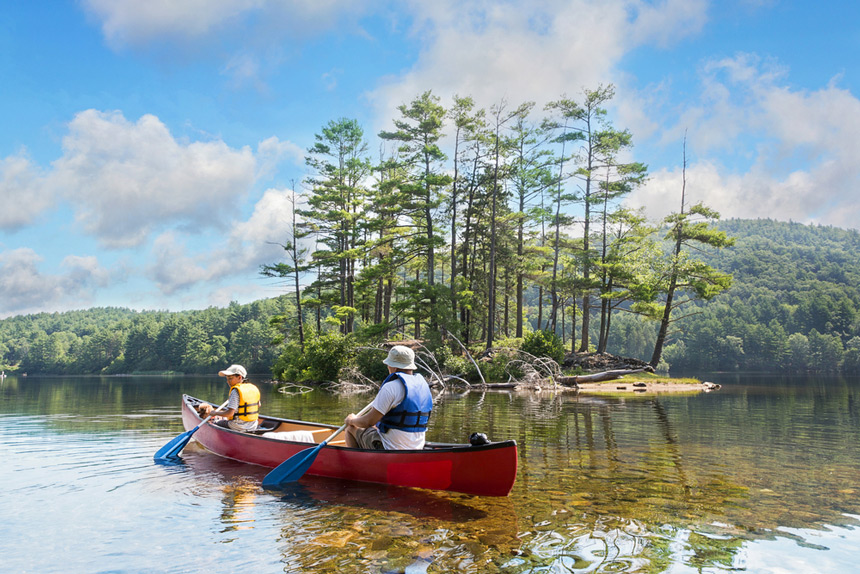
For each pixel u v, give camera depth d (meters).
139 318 144.62
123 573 3.52
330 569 3.55
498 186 35.66
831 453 7.82
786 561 3.67
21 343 139.88
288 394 23.73
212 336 105.88
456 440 9.14
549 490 5.63
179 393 25.22
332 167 39.91
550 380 24.84
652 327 116.31
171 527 4.45
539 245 44.41
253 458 7.06
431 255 33.88
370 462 6.01
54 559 3.75
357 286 35.88
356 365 28.48
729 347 93.44
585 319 33.22
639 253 31.81
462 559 3.71
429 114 34.22
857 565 3.59
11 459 7.39
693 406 15.73
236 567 3.60
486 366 27.55
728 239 28.33
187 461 7.29
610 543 4.03
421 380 6.21
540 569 3.52
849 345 95.19
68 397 22.02
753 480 6.07
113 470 6.69
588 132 32.91
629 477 6.22
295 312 49.56
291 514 4.81
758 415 13.21
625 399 18.67
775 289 144.00
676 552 3.84
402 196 33.53
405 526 4.46
